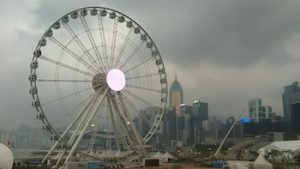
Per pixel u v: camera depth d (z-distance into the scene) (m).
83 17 121.00
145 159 135.38
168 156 174.62
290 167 143.50
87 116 116.19
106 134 126.19
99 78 118.50
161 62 133.25
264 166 128.50
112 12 126.25
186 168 139.00
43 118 111.62
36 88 112.38
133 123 123.38
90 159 123.06
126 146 127.12
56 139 113.00
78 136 114.38
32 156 186.12
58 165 114.50
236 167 123.44
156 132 129.38
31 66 113.38
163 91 132.12
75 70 116.94
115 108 120.69
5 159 76.31
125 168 126.81
